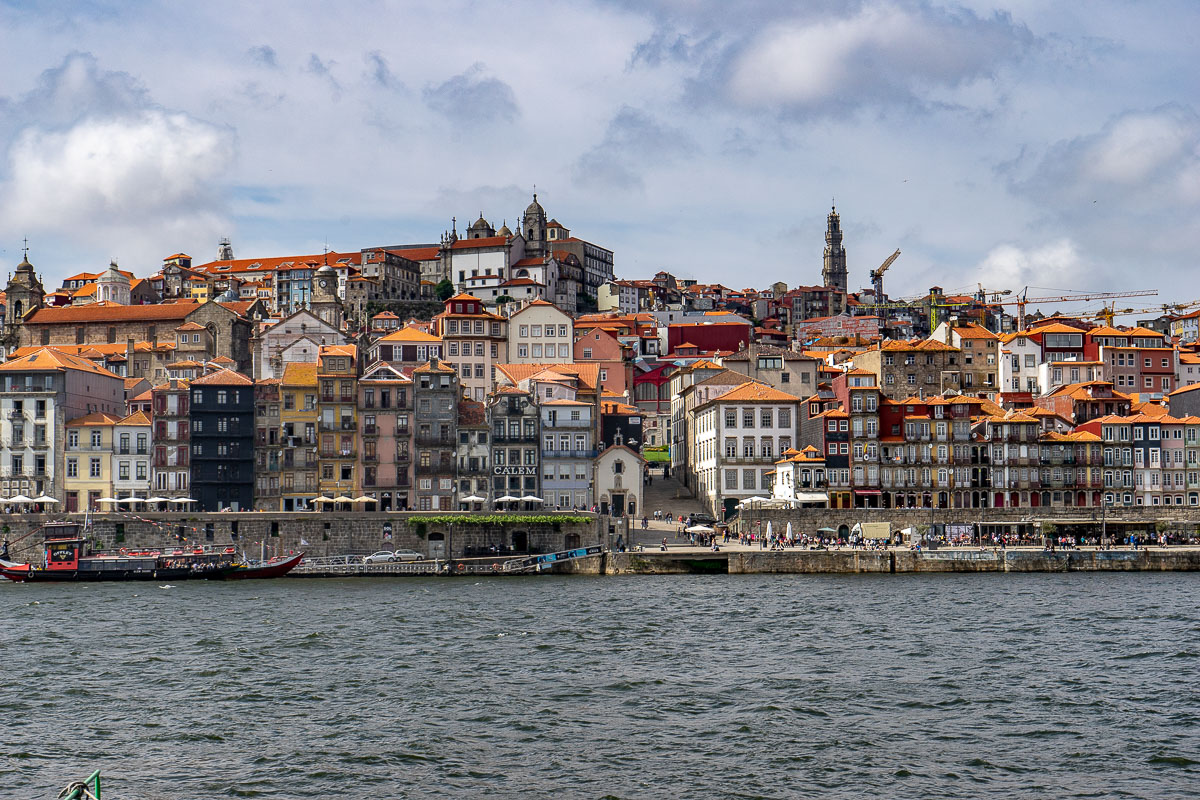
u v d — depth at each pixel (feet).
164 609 462.60
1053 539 605.73
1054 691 305.12
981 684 312.91
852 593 497.87
